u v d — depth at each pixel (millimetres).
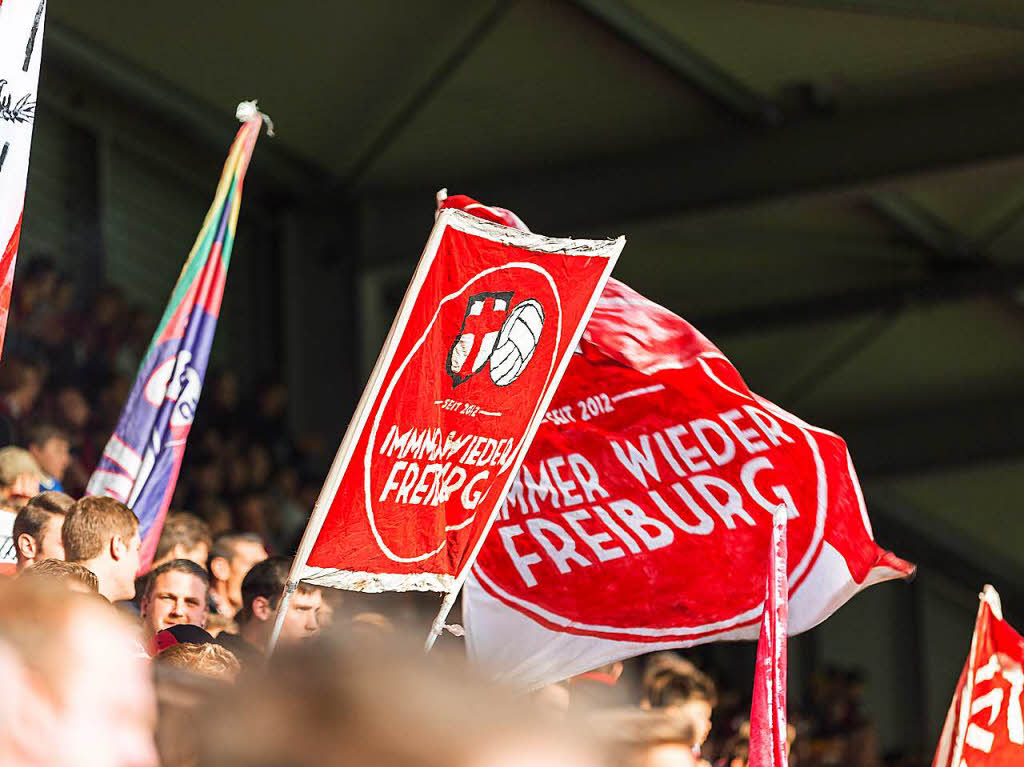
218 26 14703
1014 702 4992
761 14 13430
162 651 3684
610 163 16078
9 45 4285
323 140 16500
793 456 5137
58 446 8148
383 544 4137
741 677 22938
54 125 15438
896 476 21891
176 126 16469
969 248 17609
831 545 5098
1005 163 14086
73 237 15484
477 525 4309
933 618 25484
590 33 14164
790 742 9805
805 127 15047
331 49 14898
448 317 4133
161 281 16609
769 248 17781
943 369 20438
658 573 5031
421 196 17234
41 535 4938
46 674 840
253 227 17562
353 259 17375
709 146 15562
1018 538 24266
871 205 16531
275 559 5391
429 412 4141
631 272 18203
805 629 5043
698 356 5188
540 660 4926
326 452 17188
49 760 831
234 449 13070
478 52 14664
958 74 14078
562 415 5199
